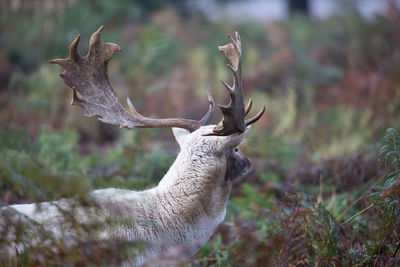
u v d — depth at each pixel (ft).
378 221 43.39
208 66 115.75
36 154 62.69
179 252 36.76
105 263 33.37
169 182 39.86
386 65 114.21
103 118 41.09
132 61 113.50
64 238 34.58
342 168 63.10
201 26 153.28
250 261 38.81
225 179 40.14
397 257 38.91
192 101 94.94
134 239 37.06
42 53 122.52
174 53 117.70
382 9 132.67
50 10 138.00
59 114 88.53
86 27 129.08
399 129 88.43
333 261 39.50
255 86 108.47
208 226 39.86
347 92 105.40
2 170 39.11
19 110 87.51
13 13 142.51
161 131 77.92
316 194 57.47
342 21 149.28
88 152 77.25
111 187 43.39
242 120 37.73
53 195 43.98
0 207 33.47
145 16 155.12
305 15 187.42
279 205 46.42
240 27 145.07
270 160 71.36
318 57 125.59
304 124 92.12
